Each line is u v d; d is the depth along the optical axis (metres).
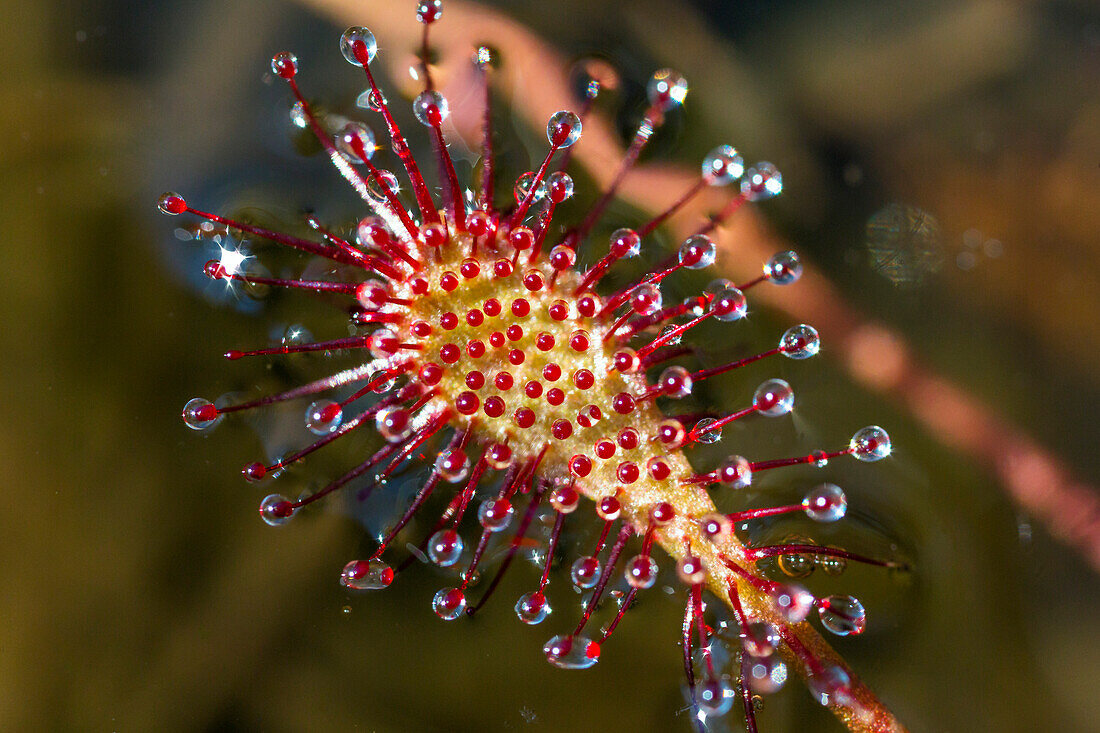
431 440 0.07
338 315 0.08
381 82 0.08
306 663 0.07
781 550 0.07
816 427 0.08
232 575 0.07
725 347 0.08
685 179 0.08
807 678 0.07
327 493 0.07
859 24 0.08
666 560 0.07
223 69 0.08
